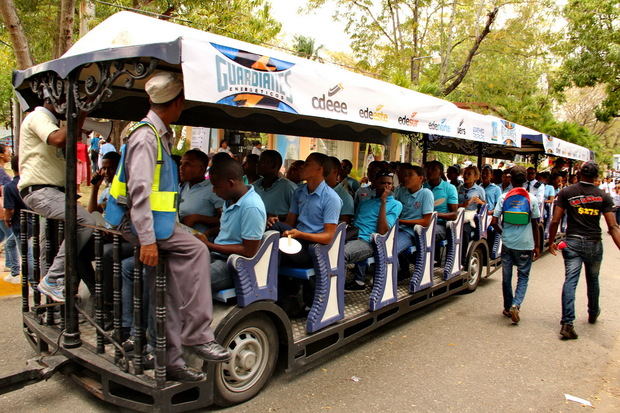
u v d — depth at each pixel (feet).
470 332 18.24
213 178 12.01
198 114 20.51
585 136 74.54
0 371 13.16
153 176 9.35
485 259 25.05
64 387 12.56
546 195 35.22
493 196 27.76
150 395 9.98
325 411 11.87
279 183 18.75
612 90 61.82
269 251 12.01
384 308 16.42
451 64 72.33
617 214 51.83
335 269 14.08
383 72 56.08
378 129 26.35
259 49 11.24
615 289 26.08
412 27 57.62
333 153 54.95
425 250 18.42
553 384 14.05
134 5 31.68
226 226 12.28
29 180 12.34
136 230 9.34
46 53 41.70
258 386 12.34
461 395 13.10
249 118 21.83
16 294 19.97
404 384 13.61
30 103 14.19
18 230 20.11
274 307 12.21
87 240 12.33
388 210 16.61
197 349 10.21
